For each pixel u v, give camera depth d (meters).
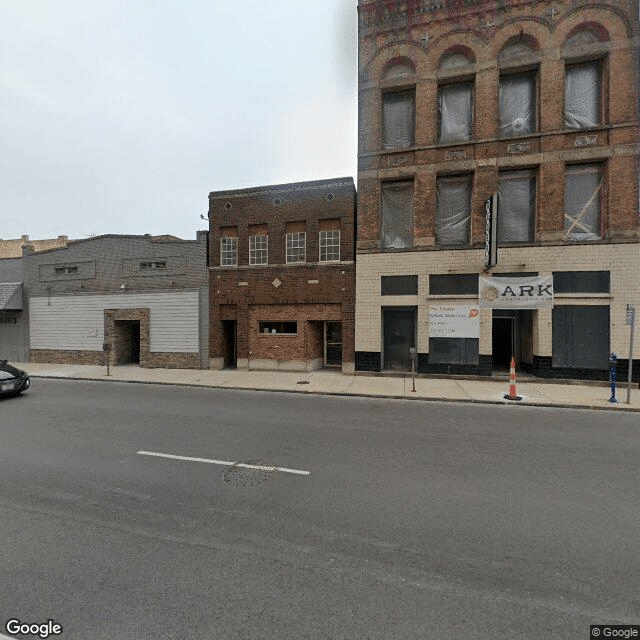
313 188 13.99
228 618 2.49
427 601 2.63
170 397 10.12
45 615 2.53
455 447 5.95
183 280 15.36
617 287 11.34
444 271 12.64
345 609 2.56
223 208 14.99
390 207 13.54
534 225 12.29
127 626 2.43
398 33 13.03
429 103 12.80
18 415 8.02
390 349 13.56
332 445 6.02
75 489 4.41
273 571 2.96
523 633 2.37
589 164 11.88
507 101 12.56
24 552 3.21
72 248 16.94
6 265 18.17
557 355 11.80
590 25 11.58
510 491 4.38
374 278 13.26
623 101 11.34
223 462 5.26
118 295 16.20
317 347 14.95
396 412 8.39
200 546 3.29
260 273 14.53
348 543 3.34
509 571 2.96
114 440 6.25
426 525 3.64
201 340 15.16
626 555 3.17
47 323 17.36
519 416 8.08
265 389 11.09
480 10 12.29
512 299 12.05
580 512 3.89
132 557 3.14
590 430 7.00
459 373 12.53
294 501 4.12
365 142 13.38
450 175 12.93
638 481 4.68
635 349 11.19
